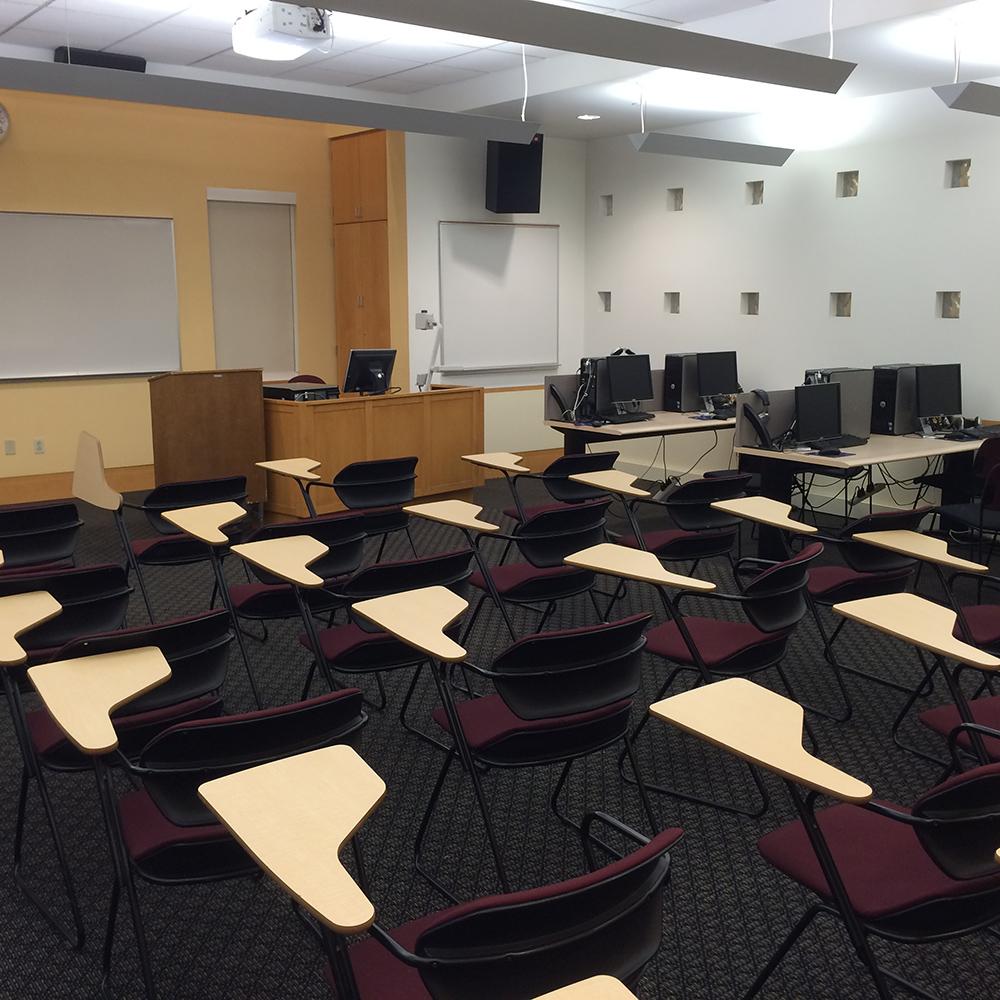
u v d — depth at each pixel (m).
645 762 3.70
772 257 8.41
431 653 2.68
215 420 7.09
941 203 7.14
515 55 7.73
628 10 6.52
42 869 3.03
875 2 5.55
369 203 9.21
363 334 9.55
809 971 2.56
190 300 8.97
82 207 8.31
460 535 7.28
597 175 10.09
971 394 7.13
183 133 8.73
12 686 2.78
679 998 2.46
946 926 2.09
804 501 7.70
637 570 3.46
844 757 3.74
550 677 2.78
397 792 3.48
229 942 2.69
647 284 9.68
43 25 7.02
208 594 5.80
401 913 2.79
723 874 2.99
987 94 5.51
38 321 8.23
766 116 8.30
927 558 3.58
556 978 1.68
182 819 2.28
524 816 3.32
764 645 3.54
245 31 5.75
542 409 10.34
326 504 7.38
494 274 9.77
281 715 2.29
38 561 4.59
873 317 7.69
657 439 9.41
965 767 3.57
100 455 5.41
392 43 7.41
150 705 2.87
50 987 2.51
